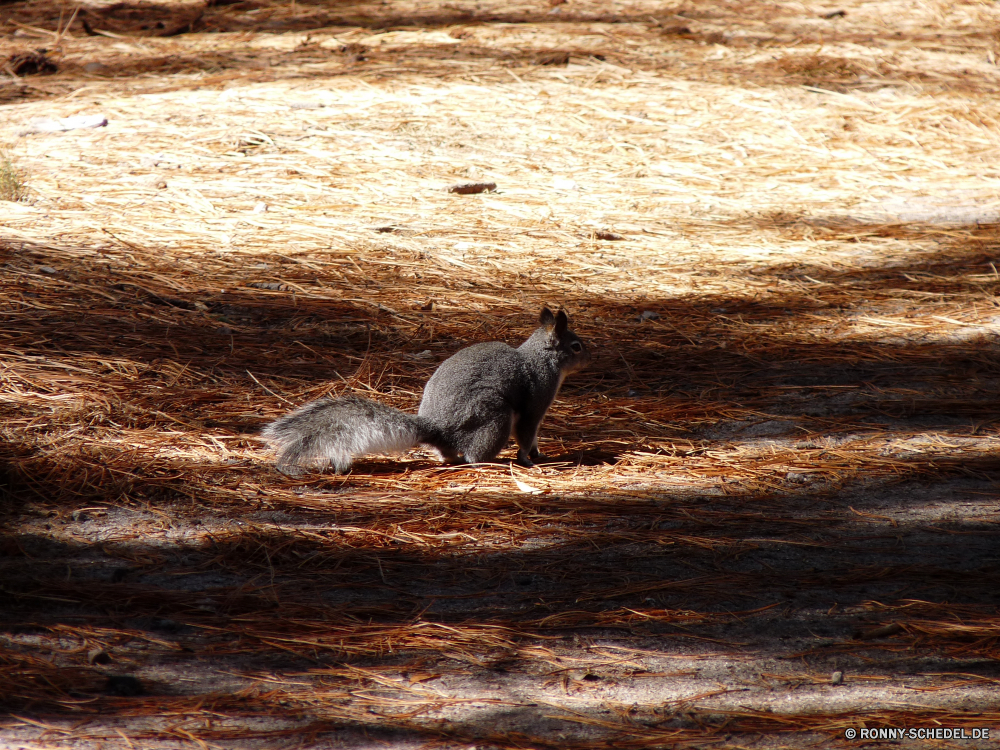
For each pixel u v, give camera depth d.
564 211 16.98
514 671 5.84
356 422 8.70
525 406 9.36
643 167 19.09
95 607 6.38
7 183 16.20
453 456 9.23
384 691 5.61
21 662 5.69
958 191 18.62
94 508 7.82
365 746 5.08
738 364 11.81
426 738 5.16
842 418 10.31
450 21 27.84
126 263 13.85
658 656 6.02
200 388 10.38
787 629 6.35
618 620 6.42
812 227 16.86
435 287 13.81
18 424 9.14
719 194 18.16
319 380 10.81
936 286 14.45
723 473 9.03
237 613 6.38
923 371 11.61
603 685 5.71
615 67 24.22
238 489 8.33
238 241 15.04
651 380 11.34
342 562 7.16
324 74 23.05
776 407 10.62
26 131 19.44
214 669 5.76
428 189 17.59
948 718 5.38
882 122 21.77
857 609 6.59
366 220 16.12
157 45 25.39
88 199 16.30
